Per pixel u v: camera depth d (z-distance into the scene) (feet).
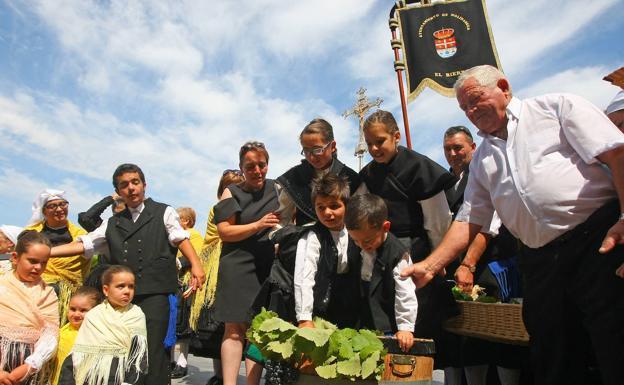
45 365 11.94
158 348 12.30
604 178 7.17
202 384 17.02
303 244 9.95
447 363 11.69
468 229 9.07
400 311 9.07
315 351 7.75
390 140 10.60
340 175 11.33
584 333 7.57
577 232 7.18
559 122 7.47
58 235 16.17
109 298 11.68
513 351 11.10
